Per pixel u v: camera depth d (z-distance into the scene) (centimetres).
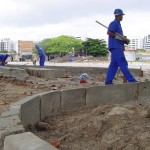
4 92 683
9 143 291
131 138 371
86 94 631
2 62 1698
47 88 753
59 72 1119
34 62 2556
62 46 6931
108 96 671
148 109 514
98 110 534
